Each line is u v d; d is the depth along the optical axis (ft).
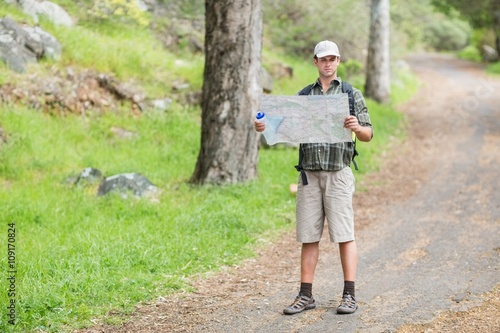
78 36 54.65
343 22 94.43
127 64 55.83
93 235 29.91
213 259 28.96
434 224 36.50
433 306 21.98
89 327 20.85
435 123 83.66
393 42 117.91
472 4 145.18
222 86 41.22
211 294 24.52
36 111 46.50
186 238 30.96
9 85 46.11
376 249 31.50
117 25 62.75
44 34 51.42
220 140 41.45
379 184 49.55
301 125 20.62
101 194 37.47
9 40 48.47
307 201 21.45
